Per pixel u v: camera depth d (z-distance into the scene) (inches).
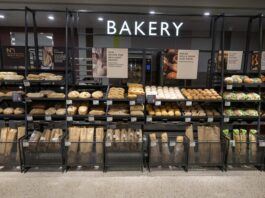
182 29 277.7
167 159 130.1
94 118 132.5
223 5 181.8
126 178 121.0
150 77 237.8
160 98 129.1
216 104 142.1
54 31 286.8
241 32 294.2
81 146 128.0
